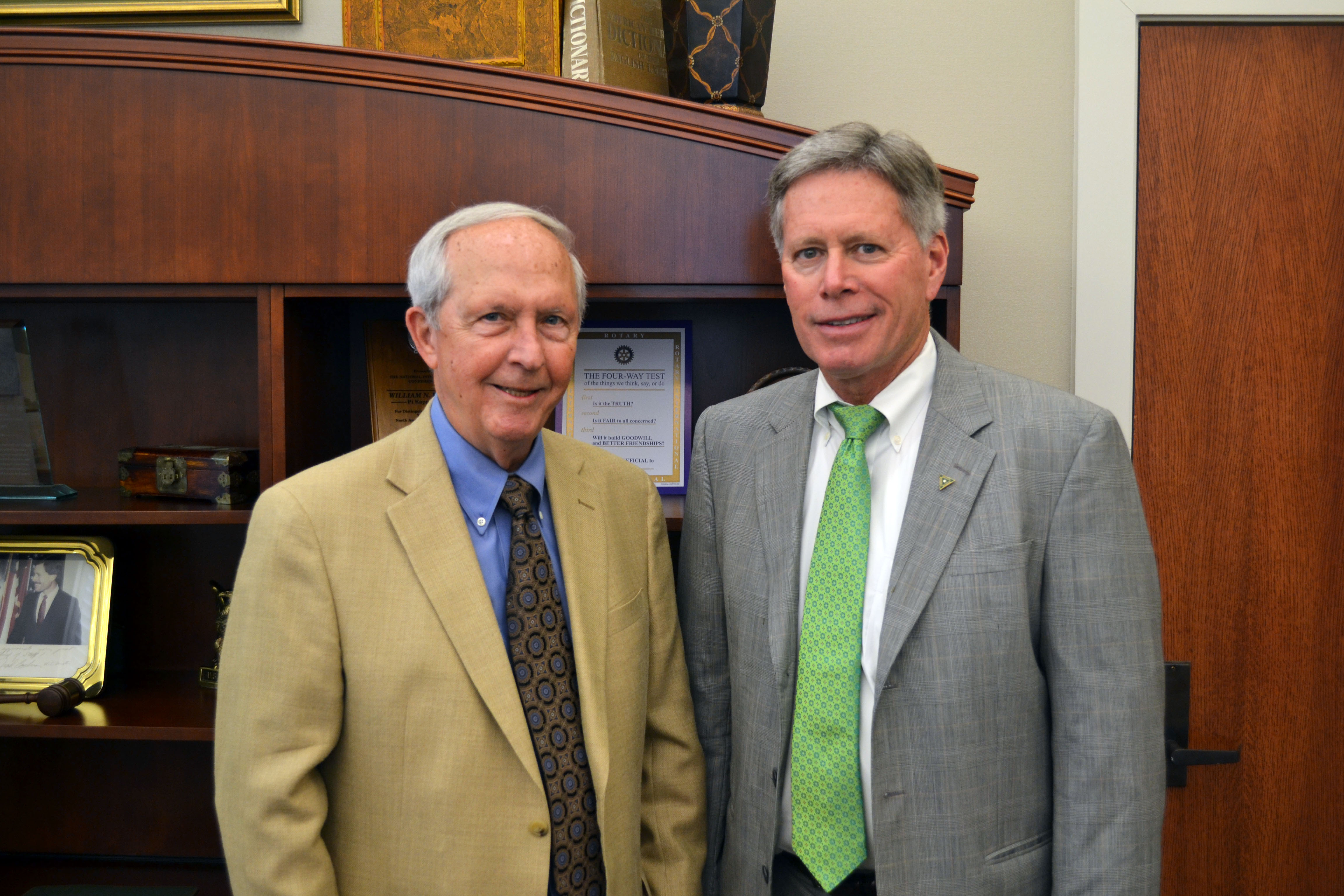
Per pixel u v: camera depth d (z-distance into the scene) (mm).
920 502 1110
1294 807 1719
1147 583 1092
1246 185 1688
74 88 1427
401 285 1438
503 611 1114
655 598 1245
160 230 1437
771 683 1165
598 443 1682
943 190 1181
